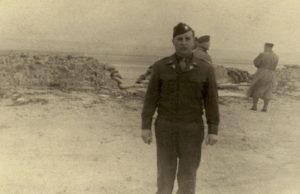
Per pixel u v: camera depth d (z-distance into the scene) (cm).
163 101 415
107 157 597
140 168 559
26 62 1258
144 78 1415
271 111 1058
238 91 1386
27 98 963
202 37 786
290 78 1816
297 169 587
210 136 414
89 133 716
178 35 407
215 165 587
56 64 1287
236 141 722
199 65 412
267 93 1045
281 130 834
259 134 784
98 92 1134
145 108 421
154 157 609
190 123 411
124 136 709
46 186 484
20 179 503
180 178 417
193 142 412
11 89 1070
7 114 817
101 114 862
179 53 411
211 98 414
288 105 1178
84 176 521
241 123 875
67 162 567
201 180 526
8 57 1279
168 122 412
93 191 474
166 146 415
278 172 572
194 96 411
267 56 1047
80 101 978
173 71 410
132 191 480
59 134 699
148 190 485
